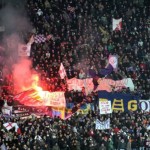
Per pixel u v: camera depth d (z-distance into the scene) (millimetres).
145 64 99250
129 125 88938
